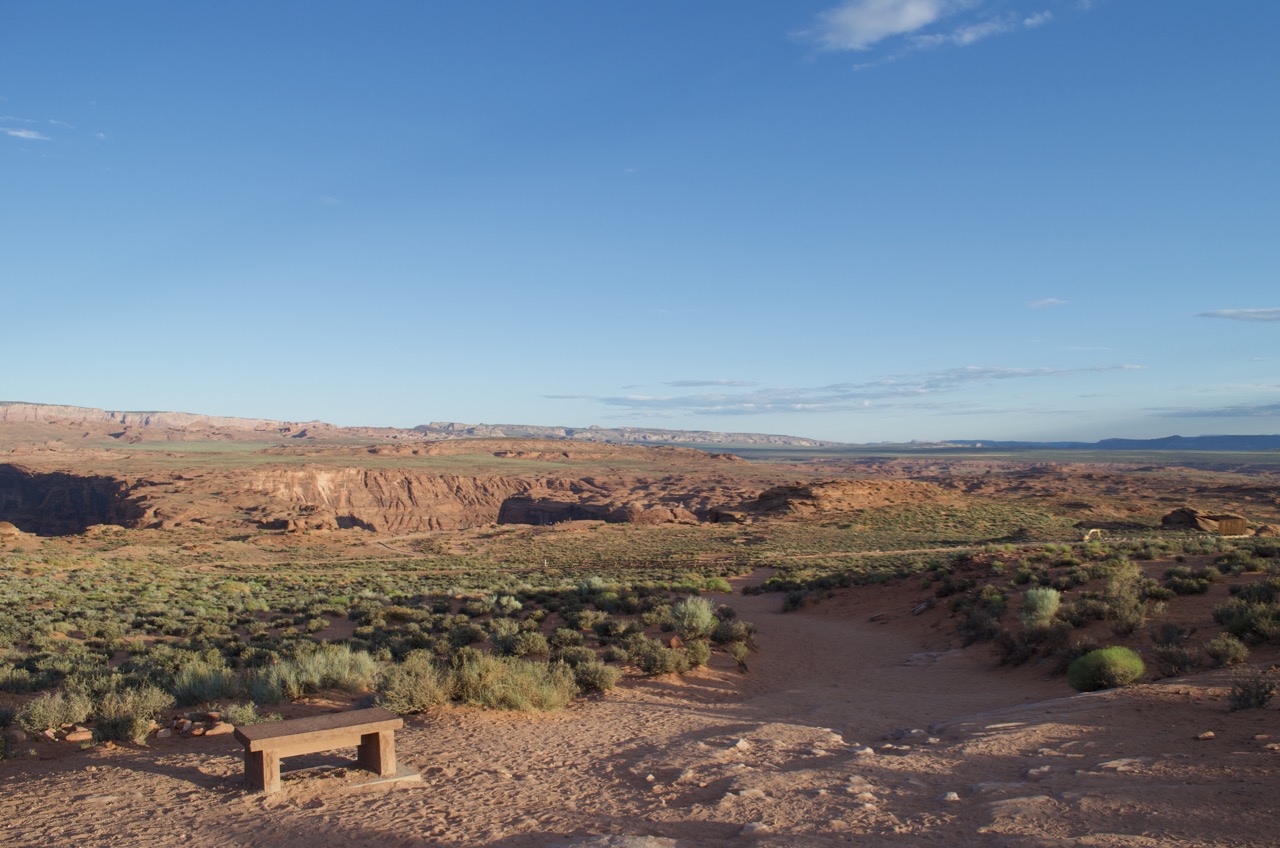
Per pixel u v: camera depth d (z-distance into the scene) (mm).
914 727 14023
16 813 8812
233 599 42812
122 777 10203
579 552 92250
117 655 24078
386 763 9898
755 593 50062
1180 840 6273
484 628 29109
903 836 6977
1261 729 10109
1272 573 27078
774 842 6875
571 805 8727
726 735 12445
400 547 108688
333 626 32438
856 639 30422
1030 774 9039
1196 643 18344
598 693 17297
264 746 9281
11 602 37344
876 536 95688
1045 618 23656
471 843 7465
